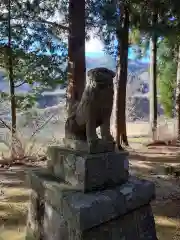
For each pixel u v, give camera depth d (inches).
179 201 150.9
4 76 260.1
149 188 99.5
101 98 88.0
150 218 99.1
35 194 107.3
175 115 380.2
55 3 245.9
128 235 91.0
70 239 83.4
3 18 233.8
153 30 253.8
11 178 192.4
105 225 85.6
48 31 241.8
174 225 122.0
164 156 273.7
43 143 267.0
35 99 263.0
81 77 217.3
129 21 288.4
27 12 239.9
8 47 233.8
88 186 87.9
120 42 298.2
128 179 100.9
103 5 252.7
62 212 87.1
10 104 259.0
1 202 148.3
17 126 256.2
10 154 250.2
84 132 98.2
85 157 87.7
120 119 309.7
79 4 215.6
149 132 398.9
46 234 97.6
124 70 308.5
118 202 88.5
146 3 264.5
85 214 79.7
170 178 196.4
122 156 97.1
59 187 91.6
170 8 255.8
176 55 405.7
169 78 486.3
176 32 254.2
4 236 112.7
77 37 216.1
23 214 133.3
